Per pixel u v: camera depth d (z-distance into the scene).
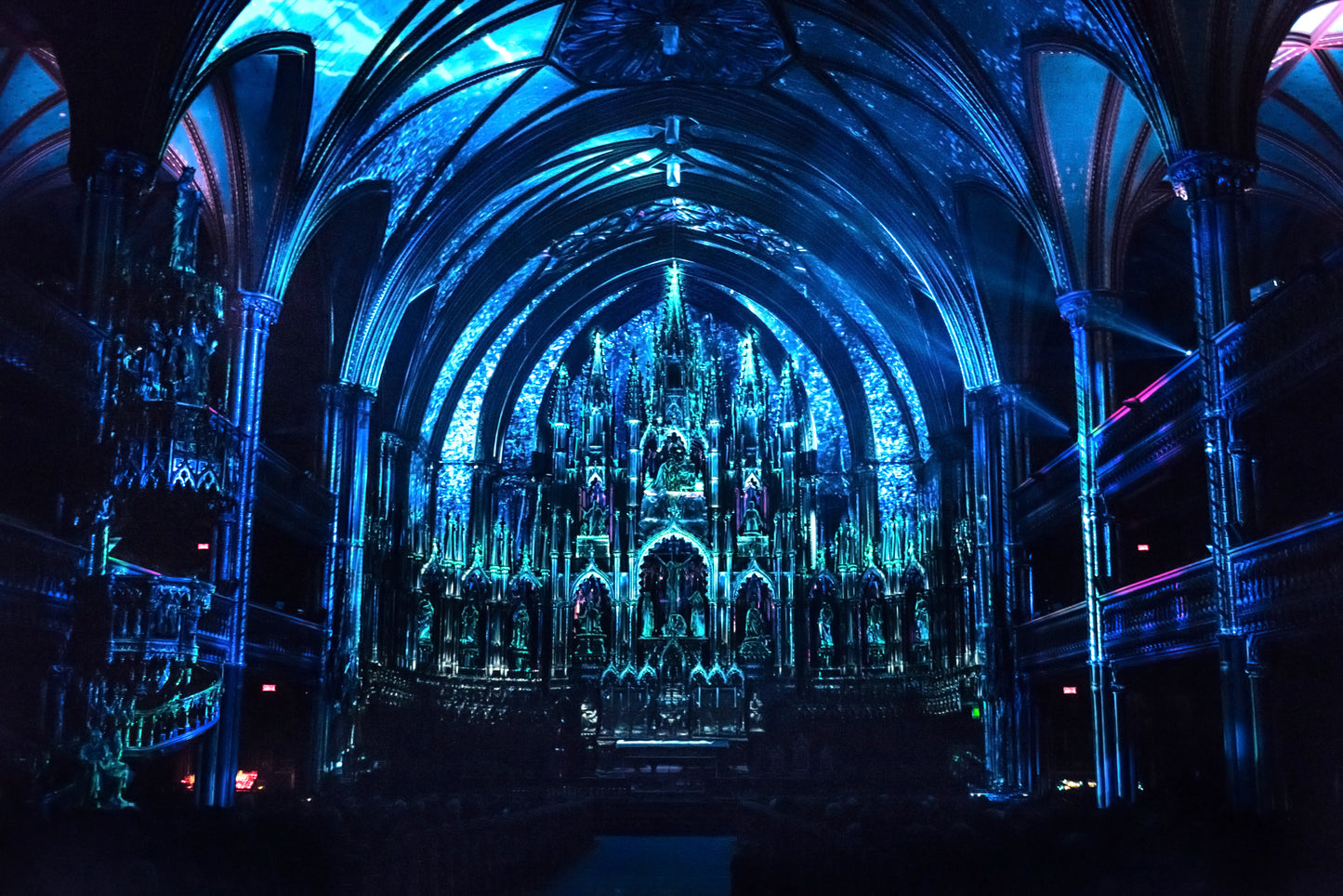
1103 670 25.84
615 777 36.97
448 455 39.75
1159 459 23.23
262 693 31.97
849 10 26.69
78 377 18.67
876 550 39.09
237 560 24.56
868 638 38.56
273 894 10.70
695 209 39.25
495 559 39.31
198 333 19.98
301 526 29.28
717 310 43.00
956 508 37.00
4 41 23.22
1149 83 20.61
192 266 20.20
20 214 28.44
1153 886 11.30
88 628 18.42
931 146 29.64
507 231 36.66
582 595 39.56
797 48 29.34
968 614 34.50
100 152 19.41
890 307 37.56
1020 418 32.38
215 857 11.01
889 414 40.28
